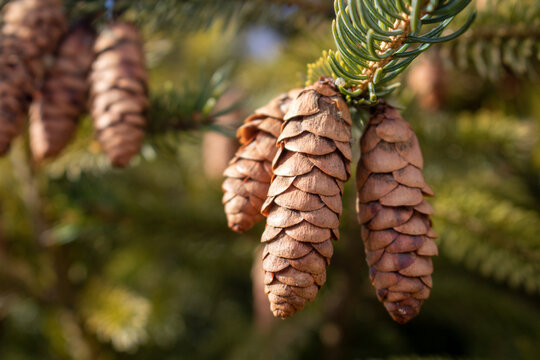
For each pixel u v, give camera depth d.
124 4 0.23
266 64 0.46
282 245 0.17
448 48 0.24
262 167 0.19
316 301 0.38
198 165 0.48
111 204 0.30
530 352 0.32
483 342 0.38
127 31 0.23
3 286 0.33
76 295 0.36
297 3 0.25
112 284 0.37
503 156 0.33
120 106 0.22
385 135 0.18
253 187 0.19
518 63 0.23
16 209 0.36
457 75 0.39
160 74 0.51
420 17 0.17
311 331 0.41
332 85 0.18
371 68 0.18
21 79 0.22
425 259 0.18
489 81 0.37
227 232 0.32
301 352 0.42
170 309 0.42
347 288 0.36
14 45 0.22
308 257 0.17
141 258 0.44
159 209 0.31
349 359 0.40
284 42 0.29
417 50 0.17
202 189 0.44
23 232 0.36
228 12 0.25
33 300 0.35
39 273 0.36
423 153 0.33
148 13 0.24
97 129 0.22
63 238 0.30
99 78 0.22
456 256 0.34
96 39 0.23
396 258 0.18
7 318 0.47
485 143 0.31
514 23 0.23
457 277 0.38
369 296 0.40
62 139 0.23
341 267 0.35
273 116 0.19
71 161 0.30
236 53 0.50
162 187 0.48
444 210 0.28
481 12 0.23
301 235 0.17
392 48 0.17
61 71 0.23
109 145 0.22
